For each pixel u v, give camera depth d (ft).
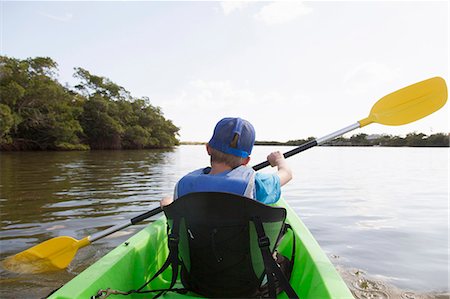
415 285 8.45
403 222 14.57
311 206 17.93
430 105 8.58
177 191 4.83
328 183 28.09
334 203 18.83
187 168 42.57
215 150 4.70
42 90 98.73
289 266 5.85
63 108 106.52
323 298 4.48
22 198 18.86
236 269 4.49
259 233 4.30
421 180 31.14
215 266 4.51
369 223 14.37
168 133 183.93
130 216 14.73
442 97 8.54
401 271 9.29
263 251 4.32
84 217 14.51
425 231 13.14
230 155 4.64
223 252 4.42
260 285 4.64
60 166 42.34
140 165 47.37
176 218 4.58
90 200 18.44
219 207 4.27
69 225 13.21
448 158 76.43
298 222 7.97
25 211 15.57
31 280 8.43
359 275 9.00
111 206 16.84
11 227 12.89
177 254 4.69
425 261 10.02
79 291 4.25
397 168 46.11
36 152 88.02
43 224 13.34
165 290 4.85
